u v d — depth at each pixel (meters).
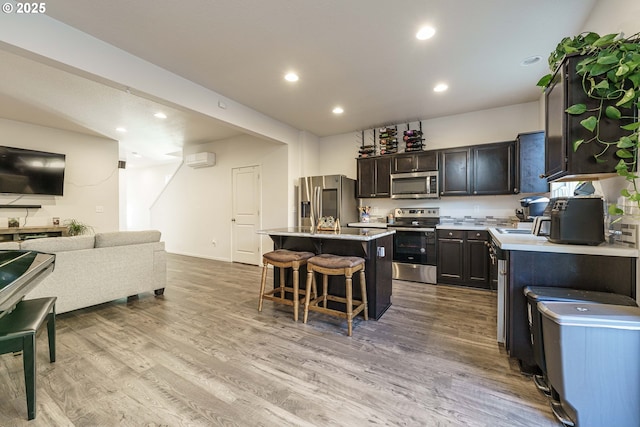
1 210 4.44
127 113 4.16
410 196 4.41
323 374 1.85
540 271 1.80
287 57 2.78
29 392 1.44
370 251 2.78
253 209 5.55
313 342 2.29
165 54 2.71
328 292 3.04
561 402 1.42
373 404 1.56
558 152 1.84
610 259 1.66
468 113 4.35
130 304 3.20
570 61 1.67
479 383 1.75
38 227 4.52
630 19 1.68
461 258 3.88
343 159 5.52
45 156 4.73
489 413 1.49
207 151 6.29
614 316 1.31
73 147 5.15
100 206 5.47
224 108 3.68
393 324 2.64
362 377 1.81
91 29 2.32
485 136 4.24
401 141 4.90
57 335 2.40
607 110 1.56
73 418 1.46
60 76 2.99
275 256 2.85
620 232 1.80
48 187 4.77
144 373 1.86
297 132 5.22
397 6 2.09
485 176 3.96
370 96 3.72
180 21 2.24
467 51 2.69
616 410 1.30
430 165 4.30
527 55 2.75
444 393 1.65
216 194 6.15
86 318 2.78
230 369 1.91
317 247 3.05
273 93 3.61
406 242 4.25
